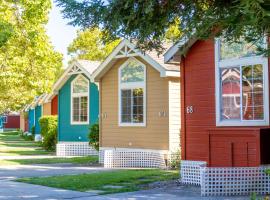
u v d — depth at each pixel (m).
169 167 18.89
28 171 17.89
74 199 11.41
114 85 21.53
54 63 28.22
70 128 27.20
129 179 14.93
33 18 24.61
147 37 7.59
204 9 7.29
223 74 14.24
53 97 35.19
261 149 12.52
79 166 20.12
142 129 20.16
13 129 78.81
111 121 21.53
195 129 14.88
